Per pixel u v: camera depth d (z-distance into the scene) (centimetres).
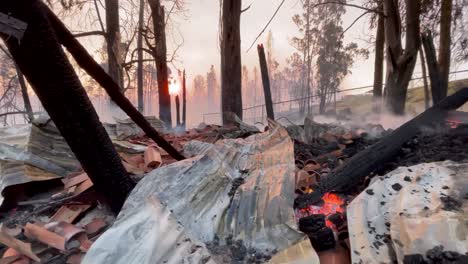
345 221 221
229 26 972
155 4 1482
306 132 588
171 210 222
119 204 283
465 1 1020
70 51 275
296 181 308
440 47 977
